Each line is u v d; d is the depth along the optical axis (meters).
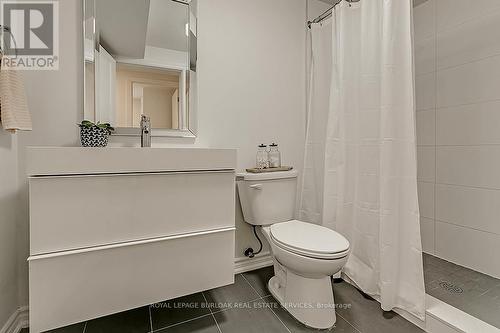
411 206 1.25
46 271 0.91
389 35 1.27
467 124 1.78
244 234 1.78
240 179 1.61
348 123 1.58
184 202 1.13
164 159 1.08
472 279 1.61
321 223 1.82
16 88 1.03
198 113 1.61
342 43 1.57
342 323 1.24
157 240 1.07
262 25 1.81
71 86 1.31
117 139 1.41
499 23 1.61
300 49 1.97
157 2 1.50
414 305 1.22
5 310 1.10
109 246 0.99
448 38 1.88
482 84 1.70
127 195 1.02
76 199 0.94
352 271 1.55
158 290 1.08
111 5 1.40
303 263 1.14
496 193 1.63
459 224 1.83
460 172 1.82
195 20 1.57
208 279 1.19
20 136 1.21
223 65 1.68
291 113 1.94
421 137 2.07
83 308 0.96
